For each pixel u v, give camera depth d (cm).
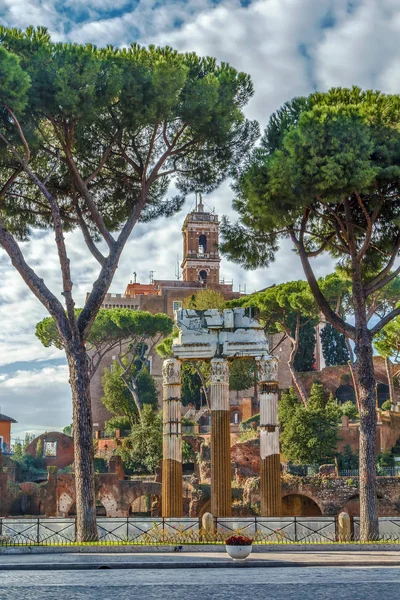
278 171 3409
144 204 3731
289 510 6069
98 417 10912
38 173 3856
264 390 4062
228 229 4062
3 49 3175
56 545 3031
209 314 4156
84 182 3591
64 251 3409
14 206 3912
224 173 4006
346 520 3481
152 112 3509
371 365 3584
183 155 3925
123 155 3716
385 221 3766
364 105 3612
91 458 3350
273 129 3759
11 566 2462
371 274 4009
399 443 7394
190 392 10019
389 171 3356
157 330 9250
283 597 1675
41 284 3444
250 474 6625
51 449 9206
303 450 6519
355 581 1944
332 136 3347
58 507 7194
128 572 2312
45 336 8212
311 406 6762
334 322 3706
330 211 3700
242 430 8475
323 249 3850
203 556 2750
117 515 6856
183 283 13225
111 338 9219
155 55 3628
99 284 3522
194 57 3853
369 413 3531
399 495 5700
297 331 7631
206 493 6244
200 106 3622
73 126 3488
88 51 3428
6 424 9131
